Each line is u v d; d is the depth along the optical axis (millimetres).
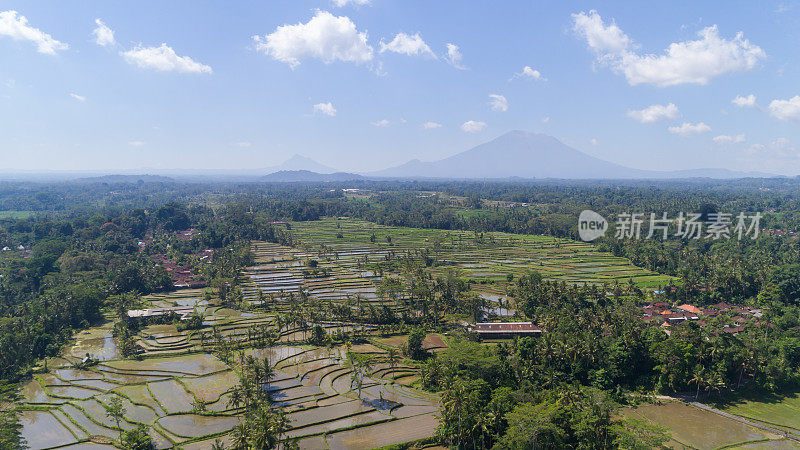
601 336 130625
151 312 163375
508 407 88250
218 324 159625
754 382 115438
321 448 89562
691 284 181625
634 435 80250
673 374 110875
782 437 94812
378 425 98750
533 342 120250
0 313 157000
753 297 180500
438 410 105438
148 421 99062
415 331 137125
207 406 104500
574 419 84688
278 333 152000
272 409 102000
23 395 110062
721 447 91000
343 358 134250
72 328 156500
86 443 92000
